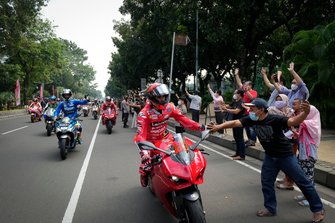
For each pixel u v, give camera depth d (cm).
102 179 686
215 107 1201
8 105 4091
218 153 960
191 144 461
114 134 1484
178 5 2308
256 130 445
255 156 885
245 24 1945
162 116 489
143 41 3634
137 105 1628
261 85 1906
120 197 566
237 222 449
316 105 1302
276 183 620
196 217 366
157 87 473
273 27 2130
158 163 427
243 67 2127
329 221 443
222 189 600
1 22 2864
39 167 811
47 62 4709
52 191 609
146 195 575
